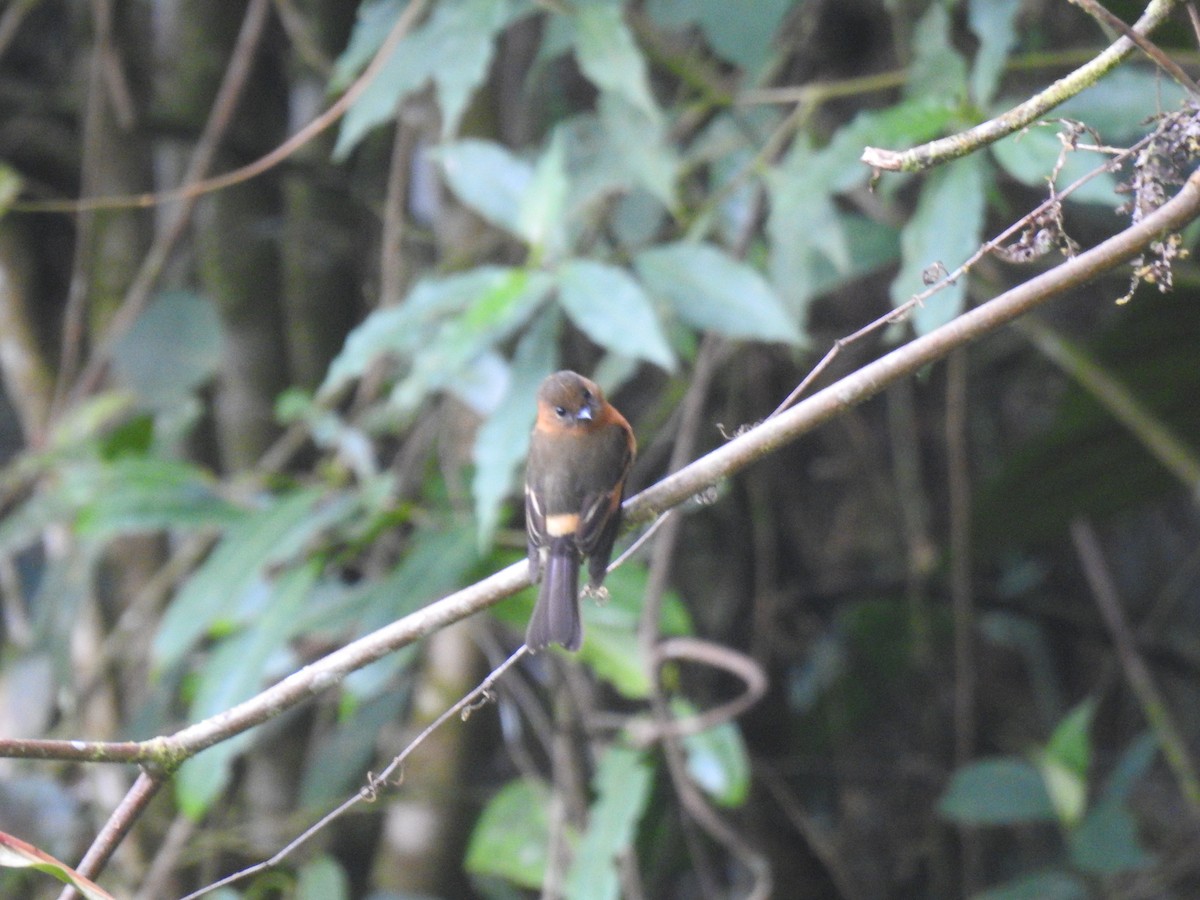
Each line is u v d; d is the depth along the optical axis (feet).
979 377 43.09
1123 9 25.07
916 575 40.01
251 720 16.46
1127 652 38.19
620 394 40.86
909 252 23.34
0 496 38.11
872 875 41.34
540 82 37.42
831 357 16.08
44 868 14.42
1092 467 36.94
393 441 39.63
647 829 36.86
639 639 28.30
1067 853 40.75
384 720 34.91
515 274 25.09
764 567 39.93
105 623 37.83
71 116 41.24
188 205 34.47
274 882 30.30
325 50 40.04
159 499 28.96
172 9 39.75
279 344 40.01
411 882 35.63
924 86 25.16
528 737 37.99
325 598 29.84
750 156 30.66
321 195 40.57
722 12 29.91
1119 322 33.50
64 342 40.06
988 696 43.37
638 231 31.89
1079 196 22.59
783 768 41.42
